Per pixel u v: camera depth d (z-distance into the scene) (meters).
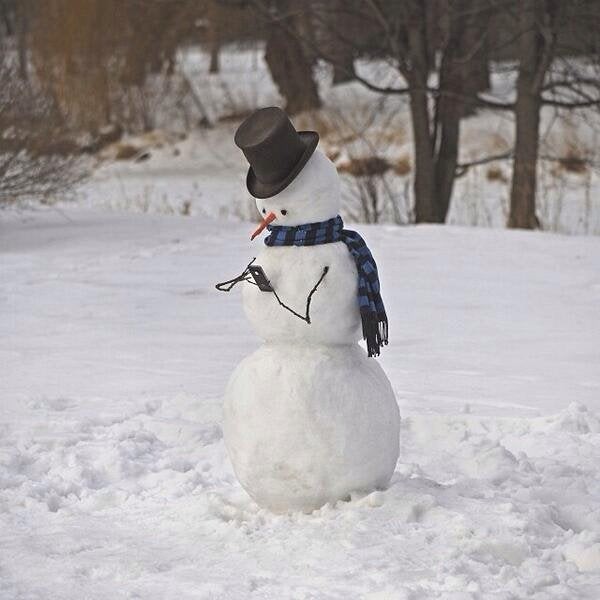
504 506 13.04
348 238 13.05
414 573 11.41
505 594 10.77
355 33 51.25
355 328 12.98
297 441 12.65
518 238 38.78
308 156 12.70
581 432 17.36
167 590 11.26
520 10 46.56
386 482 13.32
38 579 11.59
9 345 24.11
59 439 16.77
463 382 20.69
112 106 84.88
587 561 11.76
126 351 23.44
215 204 63.28
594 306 28.14
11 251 36.97
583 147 64.19
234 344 24.11
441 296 29.33
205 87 93.38
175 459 16.06
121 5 81.94
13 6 88.12
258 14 51.41
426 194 49.75
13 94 39.06
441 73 49.03
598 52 47.19
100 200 64.31
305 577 11.48
